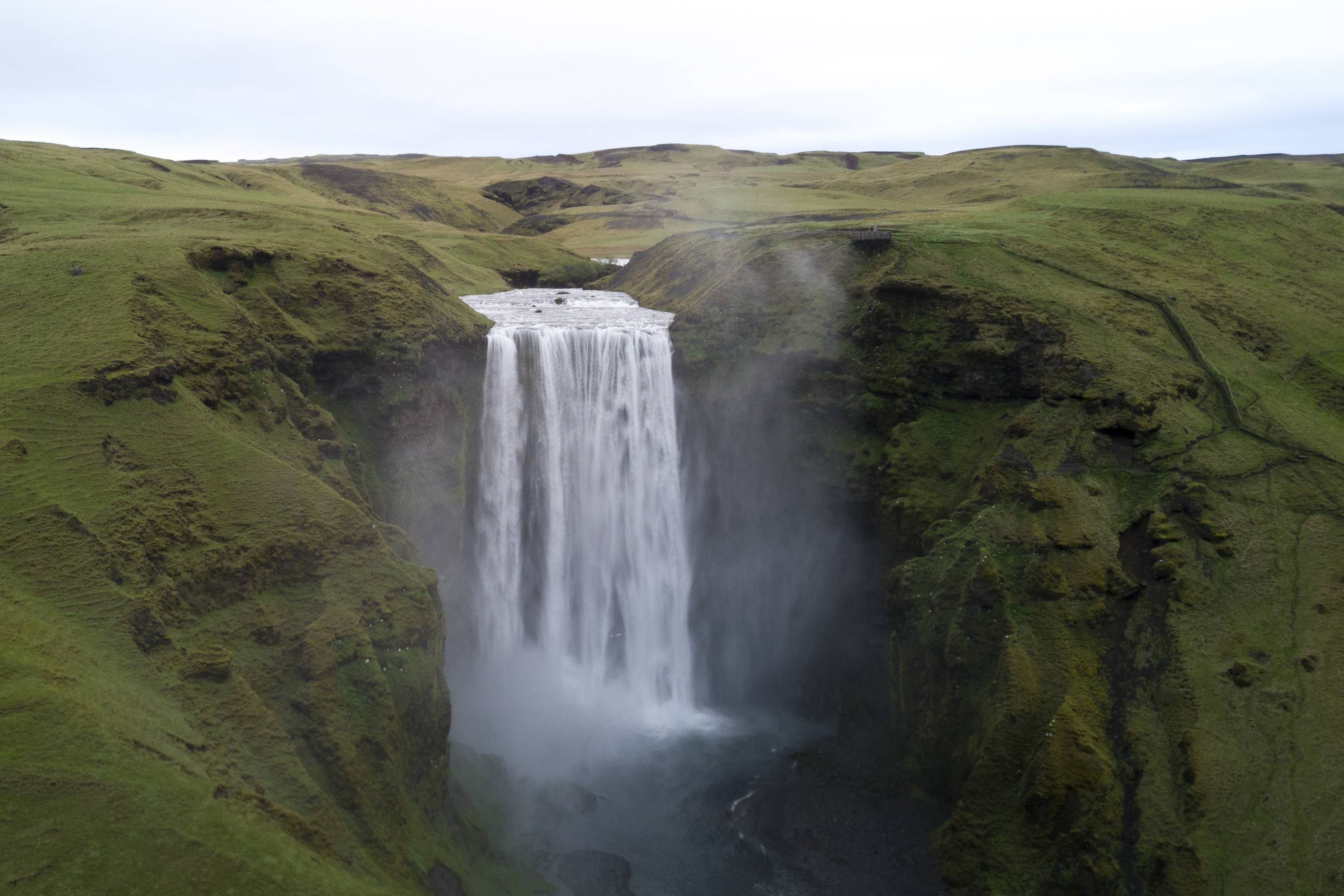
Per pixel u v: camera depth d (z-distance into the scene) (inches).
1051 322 2224.4
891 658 1962.4
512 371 2399.1
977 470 2068.2
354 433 2047.2
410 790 1441.9
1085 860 1496.1
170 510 1395.2
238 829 1016.2
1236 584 1760.6
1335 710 1573.6
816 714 2276.1
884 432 2265.0
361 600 1494.8
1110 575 1788.9
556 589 2470.5
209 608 1354.6
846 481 2261.3
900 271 2431.1
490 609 2393.0
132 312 1727.4
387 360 2082.9
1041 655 1707.7
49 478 1334.9
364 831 1273.4
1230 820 1465.3
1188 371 2180.1
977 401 2228.1
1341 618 1696.6
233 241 2222.0
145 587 1259.8
